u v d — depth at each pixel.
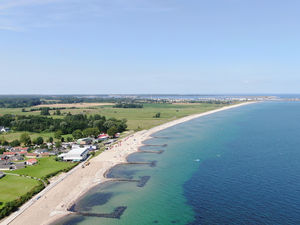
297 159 142.50
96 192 106.44
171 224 80.69
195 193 102.06
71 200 98.38
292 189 101.62
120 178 122.12
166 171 130.62
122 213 88.56
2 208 87.56
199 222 81.00
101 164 145.75
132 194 103.81
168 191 105.50
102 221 83.62
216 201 94.25
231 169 128.50
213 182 112.31
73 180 119.81
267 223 78.62
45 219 84.75
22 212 88.50
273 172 121.81
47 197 100.62
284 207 87.56
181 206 92.12
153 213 88.06
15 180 115.44
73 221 83.81
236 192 100.81
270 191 100.50
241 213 84.94
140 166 140.88
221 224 79.31
